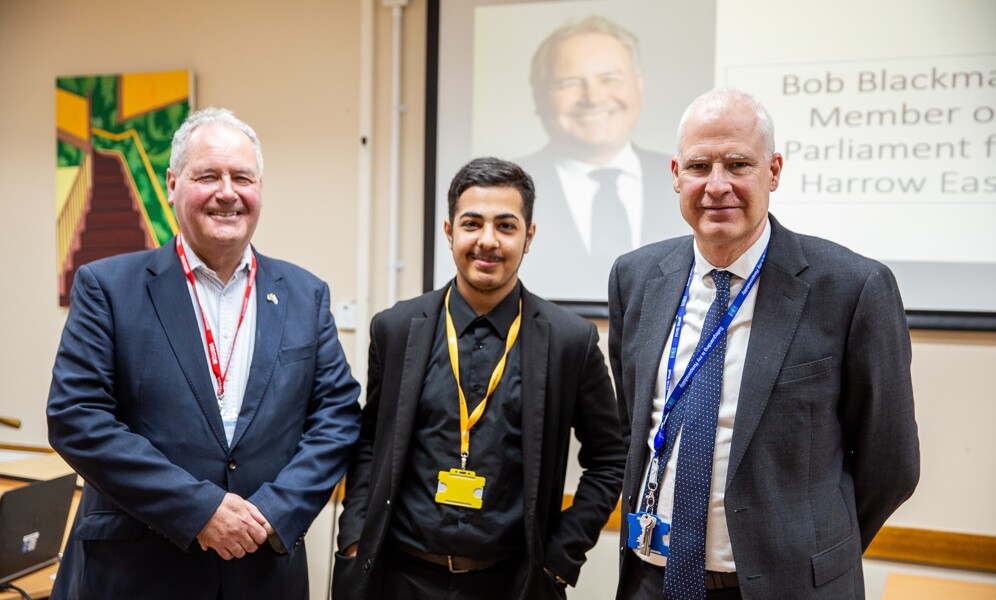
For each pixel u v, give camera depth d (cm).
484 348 180
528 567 169
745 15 241
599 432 188
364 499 189
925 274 226
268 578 174
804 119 236
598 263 258
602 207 257
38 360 319
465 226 174
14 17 319
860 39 230
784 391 139
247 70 296
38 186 318
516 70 264
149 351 169
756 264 149
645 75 252
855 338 140
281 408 177
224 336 179
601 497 184
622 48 254
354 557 182
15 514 189
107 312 170
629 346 166
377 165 284
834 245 150
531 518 169
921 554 229
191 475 164
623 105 254
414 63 279
